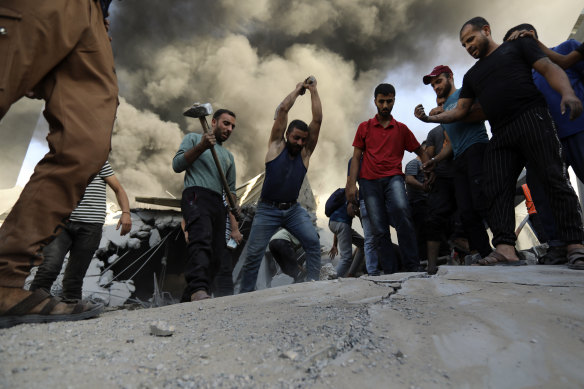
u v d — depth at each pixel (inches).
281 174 125.9
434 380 33.1
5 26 48.6
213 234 119.4
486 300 56.9
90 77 57.2
